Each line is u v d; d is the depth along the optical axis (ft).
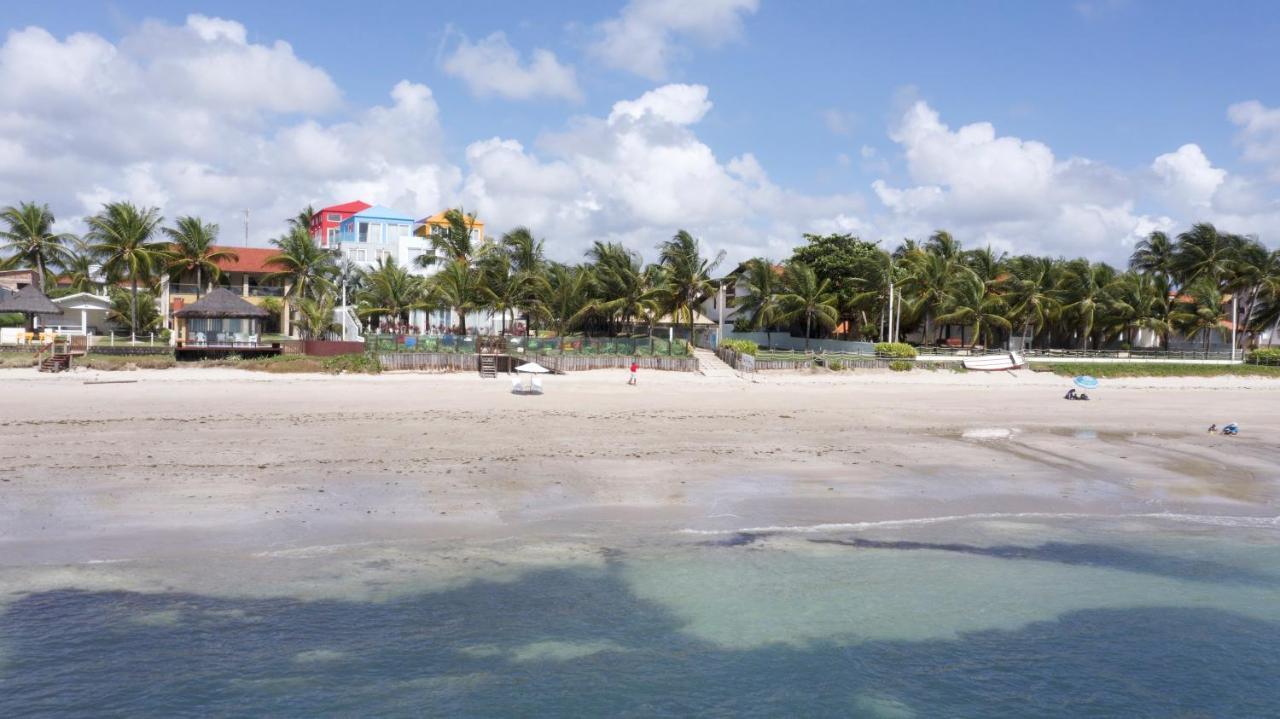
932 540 51.29
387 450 70.74
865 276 216.54
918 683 34.63
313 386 124.36
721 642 37.06
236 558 43.27
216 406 95.91
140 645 33.99
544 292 182.50
